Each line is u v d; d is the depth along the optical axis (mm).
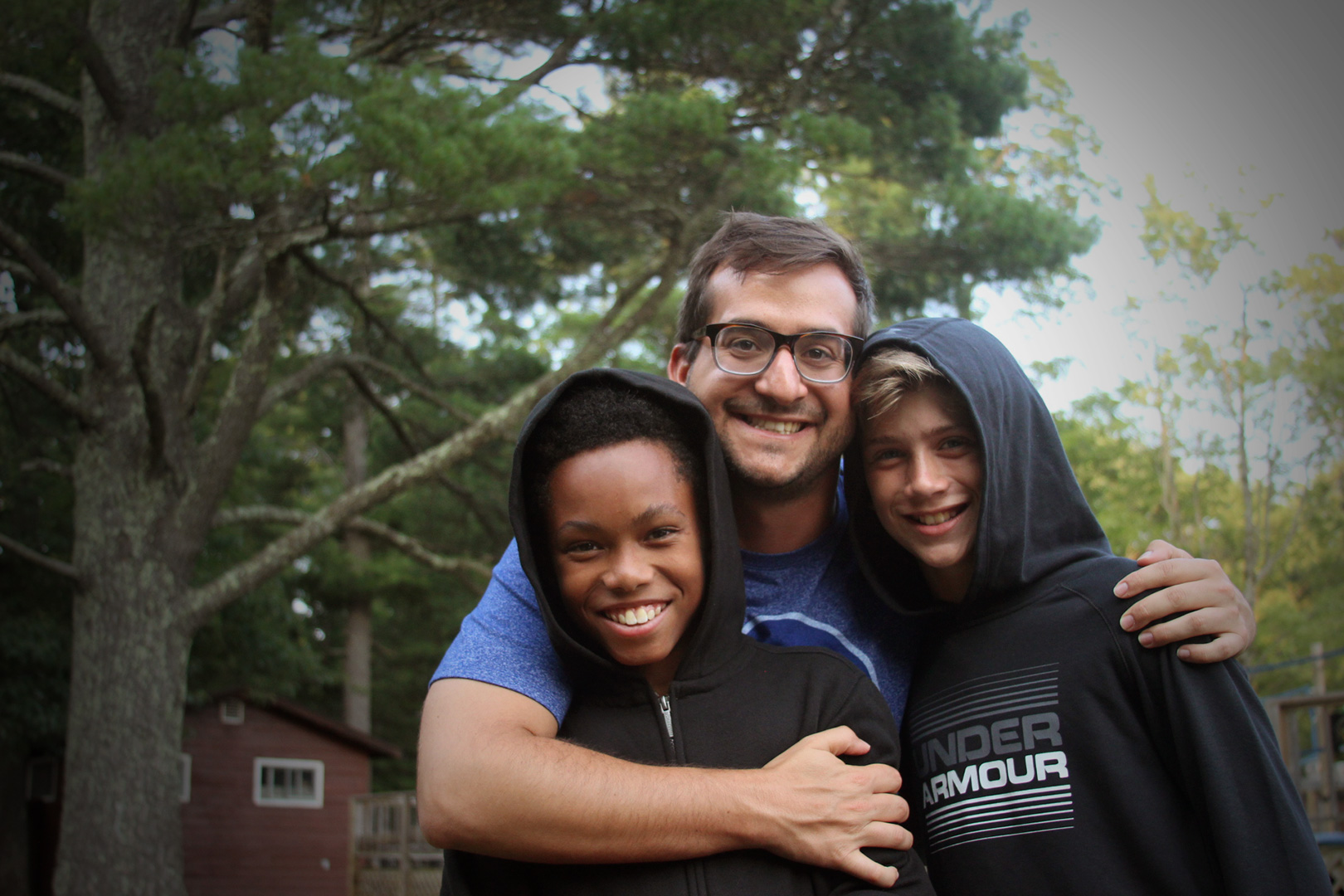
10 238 9188
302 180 7492
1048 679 1869
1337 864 4816
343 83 7578
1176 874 1707
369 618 24906
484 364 14820
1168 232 20969
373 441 16781
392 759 28406
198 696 16094
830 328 2115
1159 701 1780
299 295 13102
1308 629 21156
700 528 1862
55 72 10570
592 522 1743
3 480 12086
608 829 1631
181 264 11156
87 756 9656
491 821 1652
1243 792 1649
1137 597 1844
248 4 9641
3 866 15984
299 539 10680
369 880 15516
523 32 11273
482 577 15242
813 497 2152
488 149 7605
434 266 13953
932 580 2145
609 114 11102
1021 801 1831
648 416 1800
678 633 1824
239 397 10492
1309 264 20281
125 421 10344
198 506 10445
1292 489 21297
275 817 20656
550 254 12930
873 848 1689
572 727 1878
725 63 10922
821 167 11758
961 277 12148
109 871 9391
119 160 8797
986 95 12539
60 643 13203
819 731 1849
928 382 1975
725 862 1691
